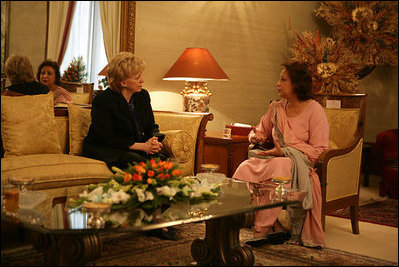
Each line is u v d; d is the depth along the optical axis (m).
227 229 2.96
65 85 5.21
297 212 3.69
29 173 3.34
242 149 5.07
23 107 3.83
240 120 7.05
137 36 5.66
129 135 4.05
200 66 5.43
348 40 7.84
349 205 4.20
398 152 6.38
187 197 2.88
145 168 2.83
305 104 3.97
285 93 3.95
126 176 2.74
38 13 5.15
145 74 5.76
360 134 4.38
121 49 5.56
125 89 4.04
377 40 7.69
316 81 6.73
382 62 7.70
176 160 3.08
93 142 4.02
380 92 8.41
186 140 4.30
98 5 5.46
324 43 6.79
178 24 6.10
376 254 3.62
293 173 3.73
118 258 3.12
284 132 3.94
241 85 7.04
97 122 3.97
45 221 2.38
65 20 5.30
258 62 7.30
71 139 4.16
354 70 7.08
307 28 8.20
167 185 2.82
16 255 3.00
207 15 6.48
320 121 3.90
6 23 4.94
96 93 5.41
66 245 2.44
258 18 7.27
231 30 6.85
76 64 5.34
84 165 3.68
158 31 5.87
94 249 2.42
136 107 4.13
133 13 5.57
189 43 6.25
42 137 3.86
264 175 3.78
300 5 8.04
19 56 4.38
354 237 4.15
